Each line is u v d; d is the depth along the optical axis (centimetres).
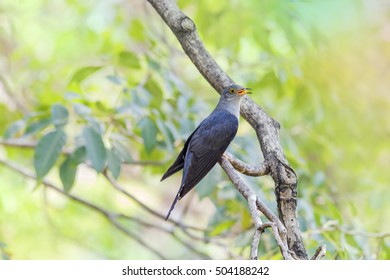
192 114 1031
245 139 1019
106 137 940
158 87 1045
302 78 1235
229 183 1023
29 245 1421
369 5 1541
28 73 1382
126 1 1464
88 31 1426
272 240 944
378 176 1410
